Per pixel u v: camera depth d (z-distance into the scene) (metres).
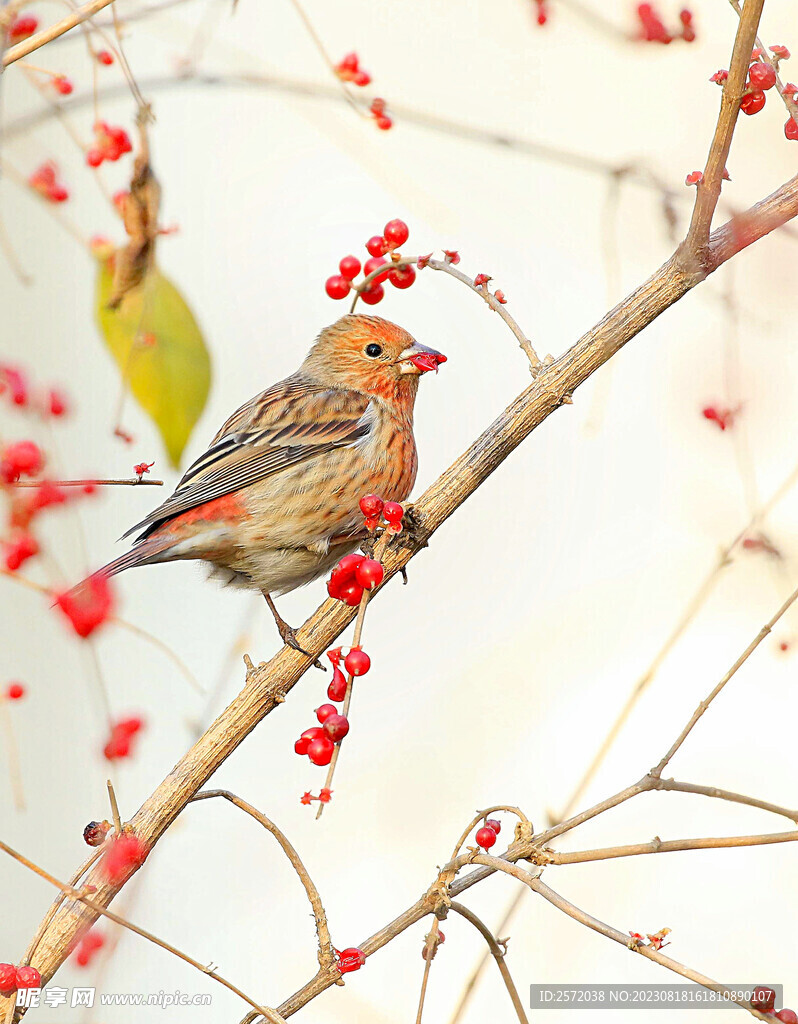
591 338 6.94
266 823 6.12
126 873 5.96
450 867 5.82
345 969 5.91
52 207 6.61
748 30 5.96
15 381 5.33
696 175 6.72
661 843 5.54
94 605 5.14
